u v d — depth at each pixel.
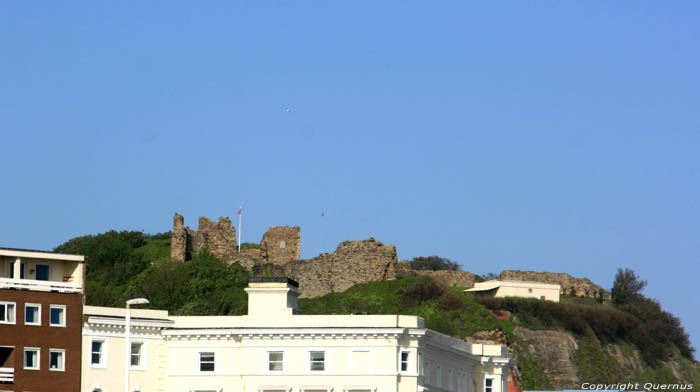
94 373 196.62
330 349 195.88
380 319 197.75
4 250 199.00
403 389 195.38
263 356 196.50
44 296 197.00
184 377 198.25
